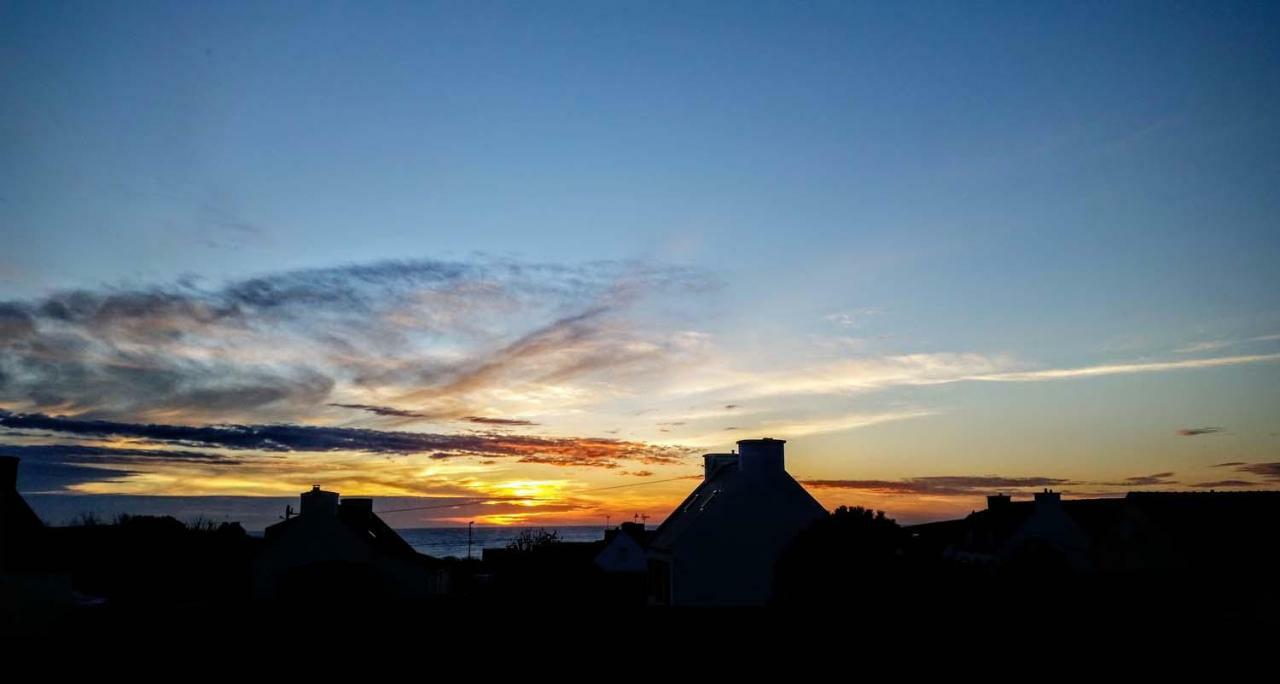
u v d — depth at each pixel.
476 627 34.91
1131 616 34.72
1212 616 35.72
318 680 30.95
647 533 82.00
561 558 73.06
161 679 30.89
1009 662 31.45
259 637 34.22
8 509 40.50
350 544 52.91
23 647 33.44
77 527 67.38
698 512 47.19
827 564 37.50
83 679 30.95
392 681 30.89
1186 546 44.25
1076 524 63.88
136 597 56.59
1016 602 36.03
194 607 37.75
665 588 46.81
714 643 33.69
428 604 38.50
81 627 35.91
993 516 69.94
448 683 30.73
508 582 65.44
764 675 31.27
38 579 38.88
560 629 34.75
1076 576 39.75
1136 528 49.19
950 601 36.22
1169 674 30.03
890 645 33.03
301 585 50.62
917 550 38.88
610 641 33.94
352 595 49.78
